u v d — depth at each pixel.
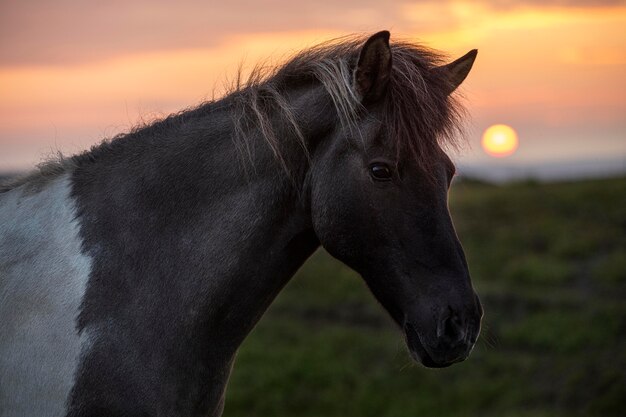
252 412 13.72
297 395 14.30
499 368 14.94
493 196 24.06
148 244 3.38
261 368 15.12
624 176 26.56
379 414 13.67
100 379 3.19
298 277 20.23
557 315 16.69
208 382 3.42
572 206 22.84
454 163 3.60
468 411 13.60
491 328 16.38
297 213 3.54
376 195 3.34
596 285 18.05
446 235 3.33
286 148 3.49
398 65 3.49
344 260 3.48
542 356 15.34
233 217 3.45
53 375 3.20
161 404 3.26
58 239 3.37
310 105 3.51
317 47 3.68
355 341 16.45
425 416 13.42
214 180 3.46
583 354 15.16
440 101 3.47
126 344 3.24
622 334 15.68
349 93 3.40
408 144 3.33
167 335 3.31
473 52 3.73
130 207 3.42
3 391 3.25
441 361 3.28
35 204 3.48
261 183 3.48
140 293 3.32
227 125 3.54
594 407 13.41
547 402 13.83
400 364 15.32
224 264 3.42
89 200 3.44
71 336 3.22
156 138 3.56
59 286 3.29
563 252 19.84
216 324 3.43
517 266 19.08
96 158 3.56
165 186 3.45
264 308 3.60
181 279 3.37
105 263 3.32
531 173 28.06
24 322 3.27
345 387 14.56
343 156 3.41
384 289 3.41
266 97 3.56
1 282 3.34
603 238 20.38
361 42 3.65
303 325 17.75
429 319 3.27
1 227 3.45
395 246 3.33
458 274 3.31
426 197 3.34
